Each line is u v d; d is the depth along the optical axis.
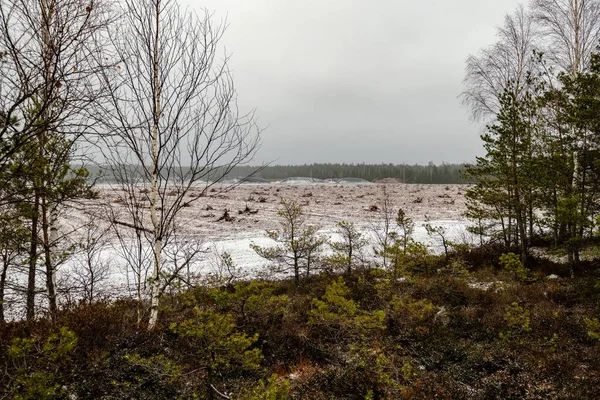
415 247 11.31
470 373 6.34
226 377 5.77
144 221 22.66
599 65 9.33
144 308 8.67
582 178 11.27
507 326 8.38
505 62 18.09
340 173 149.00
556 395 5.47
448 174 121.44
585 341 7.52
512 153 12.98
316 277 13.49
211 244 21.22
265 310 8.20
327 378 5.92
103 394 5.04
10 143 4.30
